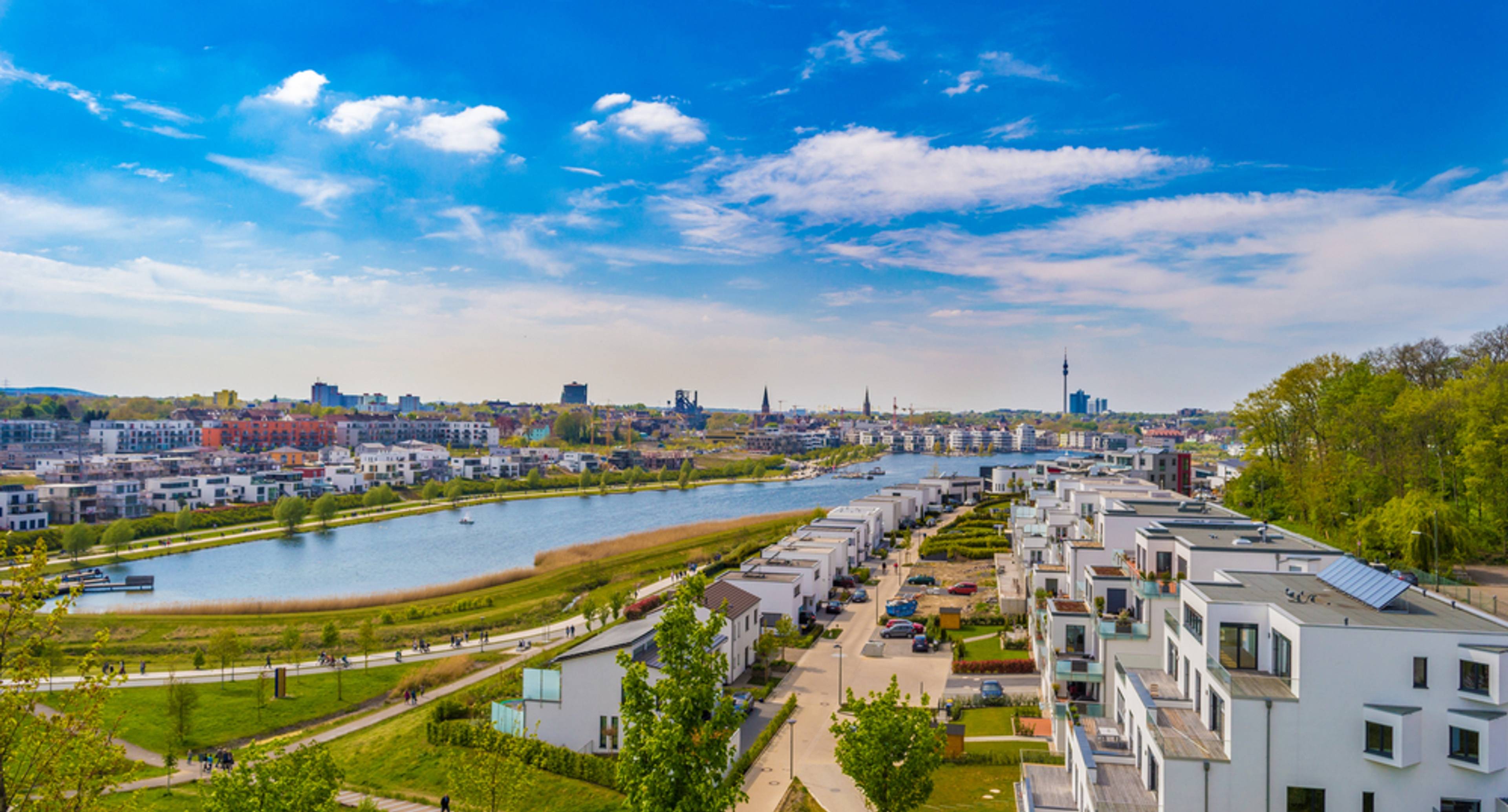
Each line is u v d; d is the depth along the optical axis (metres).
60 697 33.03
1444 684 35.53
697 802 37.06
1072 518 101.56
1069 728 49.62
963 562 139.25
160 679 93.69
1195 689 42.75
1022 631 92.62
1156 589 55.69
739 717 40.91
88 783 32.72
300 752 42.66
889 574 133.12
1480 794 34.81
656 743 36.34
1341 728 36.34
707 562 153.38
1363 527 93.19
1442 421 103.12
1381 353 145.25
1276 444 143.62
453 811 58.81
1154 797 40.16
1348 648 36.34
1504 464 92.19
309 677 94.69
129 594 145.38
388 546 196.75
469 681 91.88
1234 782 37.03
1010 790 54.34
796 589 100.44
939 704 73.75
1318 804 36.53
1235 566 55.41
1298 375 134.00
